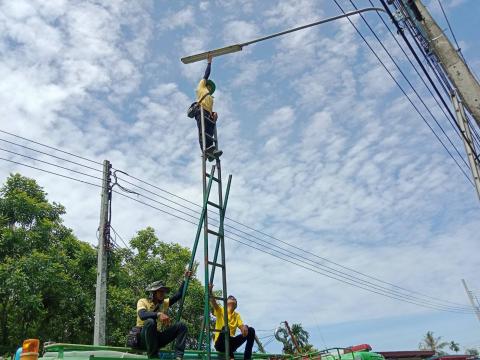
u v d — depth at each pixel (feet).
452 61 29.48
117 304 63.62
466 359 67.21
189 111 32.04
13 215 59.36
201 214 28.68
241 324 28.71
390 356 72.08
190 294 72.74
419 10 29.84
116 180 54.19
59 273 56.95
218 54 32.86
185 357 24.32
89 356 19.60
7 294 52.95
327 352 30.68
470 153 29.27
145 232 79.97
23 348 15.76
